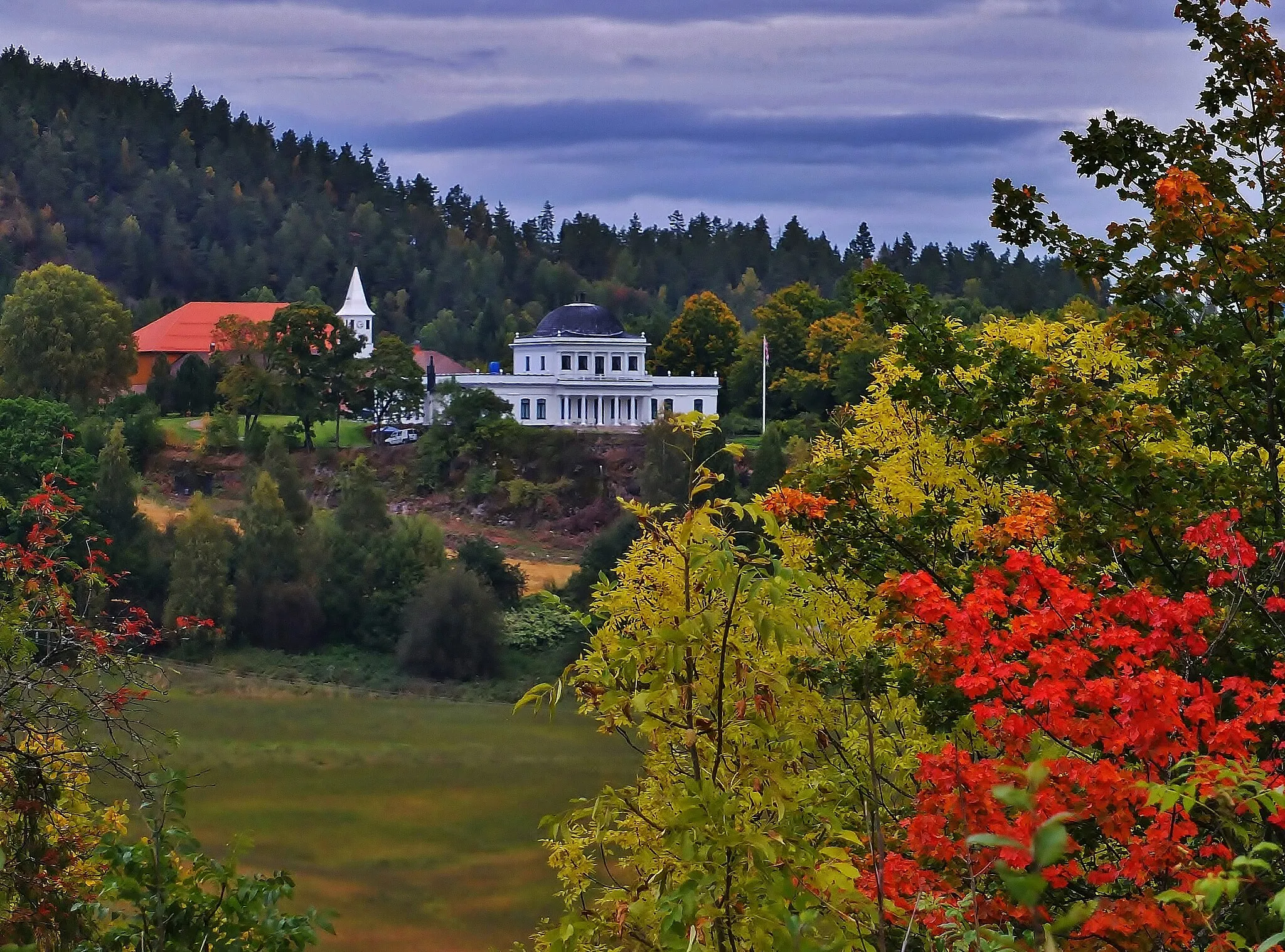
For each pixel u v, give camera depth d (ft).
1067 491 175.01
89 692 158.10
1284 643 148.15
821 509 191.21
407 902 447.42
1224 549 138.72
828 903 97.96
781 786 102.53
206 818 536.01
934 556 193.88
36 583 171.53
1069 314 258.16
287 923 117.50
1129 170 197.88
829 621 200.23
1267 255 175.22
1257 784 88.12
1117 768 109.91
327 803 560.61
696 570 103.30
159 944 115.65
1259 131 194.70
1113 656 134.41
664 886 102.94
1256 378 180.14
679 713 104.27
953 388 199.21
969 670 119.14
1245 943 89.20
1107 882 109.19
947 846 109.29
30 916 128.16
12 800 142.31
